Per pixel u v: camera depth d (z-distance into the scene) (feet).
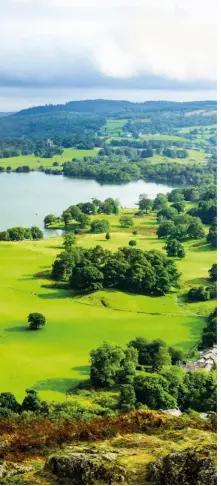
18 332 361.10
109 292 437.17
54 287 449.89
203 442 102.17
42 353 327.06
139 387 236.43
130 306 416.46
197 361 301.63
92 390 271.90
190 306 417.49
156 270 451.12
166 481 86.28
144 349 307.37
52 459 94.27
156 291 439.22
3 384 281.74
